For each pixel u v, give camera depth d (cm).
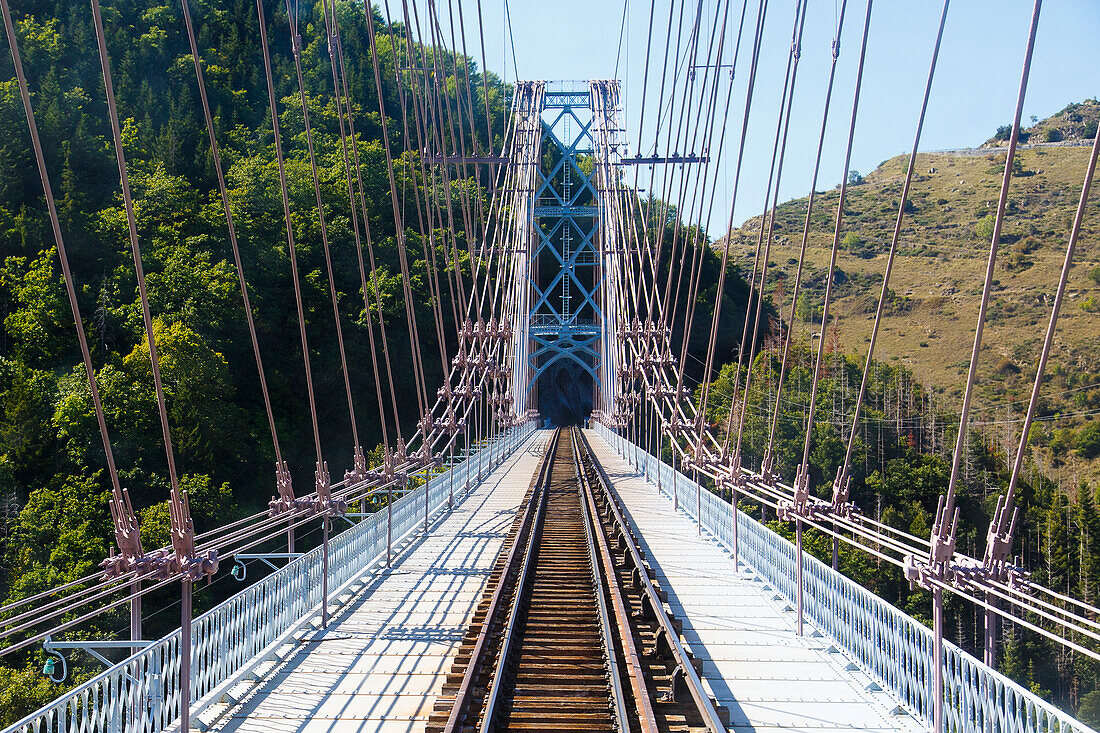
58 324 4216
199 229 5494
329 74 8288
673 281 7112
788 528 3609
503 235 5025
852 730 725
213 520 3300
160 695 656
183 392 3916
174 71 7100
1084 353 7588
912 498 4606
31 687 1998
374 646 946
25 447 3472
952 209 12756
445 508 2084
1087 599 3612
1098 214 10488
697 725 698
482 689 764
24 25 6147
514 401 4550
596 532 1638
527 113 6462
